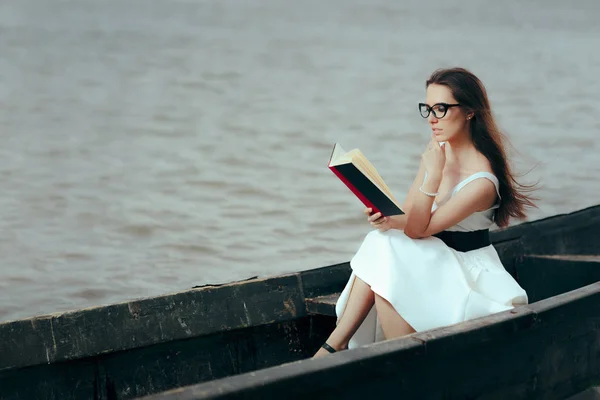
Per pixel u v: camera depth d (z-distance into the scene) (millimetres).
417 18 31672
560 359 3516
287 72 19766
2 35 24141
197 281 7336
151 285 7223
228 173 11352
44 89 17312
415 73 19875
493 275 3453
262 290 3963
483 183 3422
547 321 3359
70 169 11453
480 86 3488
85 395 3508
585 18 32656
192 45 23531
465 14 33344
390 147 12898
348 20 30547
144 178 11086
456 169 3527
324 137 13555
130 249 8227
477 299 3301
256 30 27031
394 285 3270
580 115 15367
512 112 15625
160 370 3676
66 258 7898
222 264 7828
